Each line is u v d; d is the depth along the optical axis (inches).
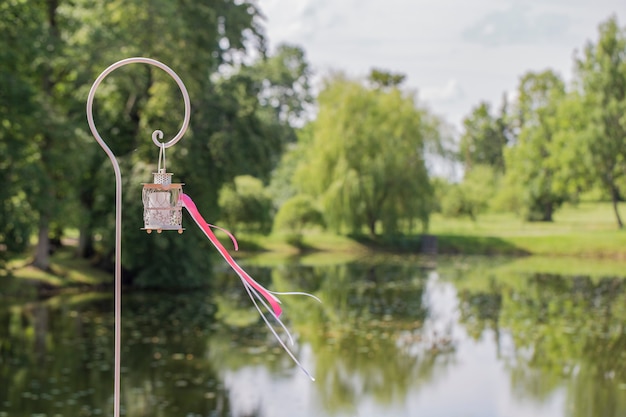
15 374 692.1
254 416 581.9
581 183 2480.3
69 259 1336.1
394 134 2094.0
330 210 2071.9
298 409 606.5
